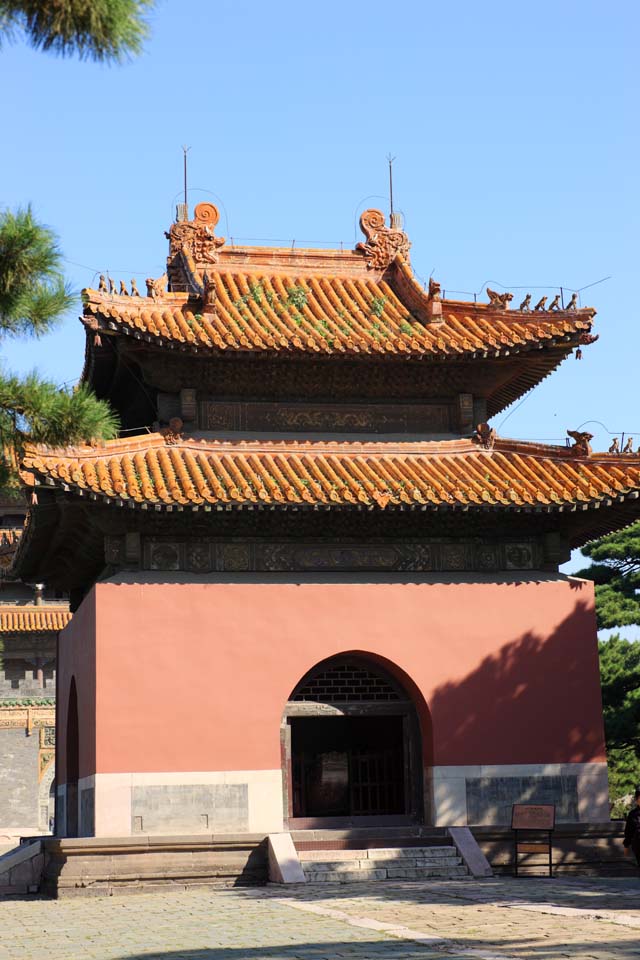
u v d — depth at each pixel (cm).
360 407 3338
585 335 3284
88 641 3031
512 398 3728
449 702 3045
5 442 1755
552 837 2956
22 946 1842
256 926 1989
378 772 3300
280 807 2902
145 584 2948
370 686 3152
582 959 1536
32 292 1688
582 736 3089
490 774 3025
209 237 3588
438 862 2847
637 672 4131
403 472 3170
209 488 2938
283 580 3042
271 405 3284
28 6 1252
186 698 2908
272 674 2966
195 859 2762
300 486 2984
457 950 1645
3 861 2916
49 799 6312
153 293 3231
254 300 3428
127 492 2831
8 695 6338
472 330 3356
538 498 3033
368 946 1714
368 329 3319
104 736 2844
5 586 6594
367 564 3122
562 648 3133
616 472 3175
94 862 2714
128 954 1708
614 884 2634
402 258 3694
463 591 3119
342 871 2758
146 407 3600
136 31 1280
